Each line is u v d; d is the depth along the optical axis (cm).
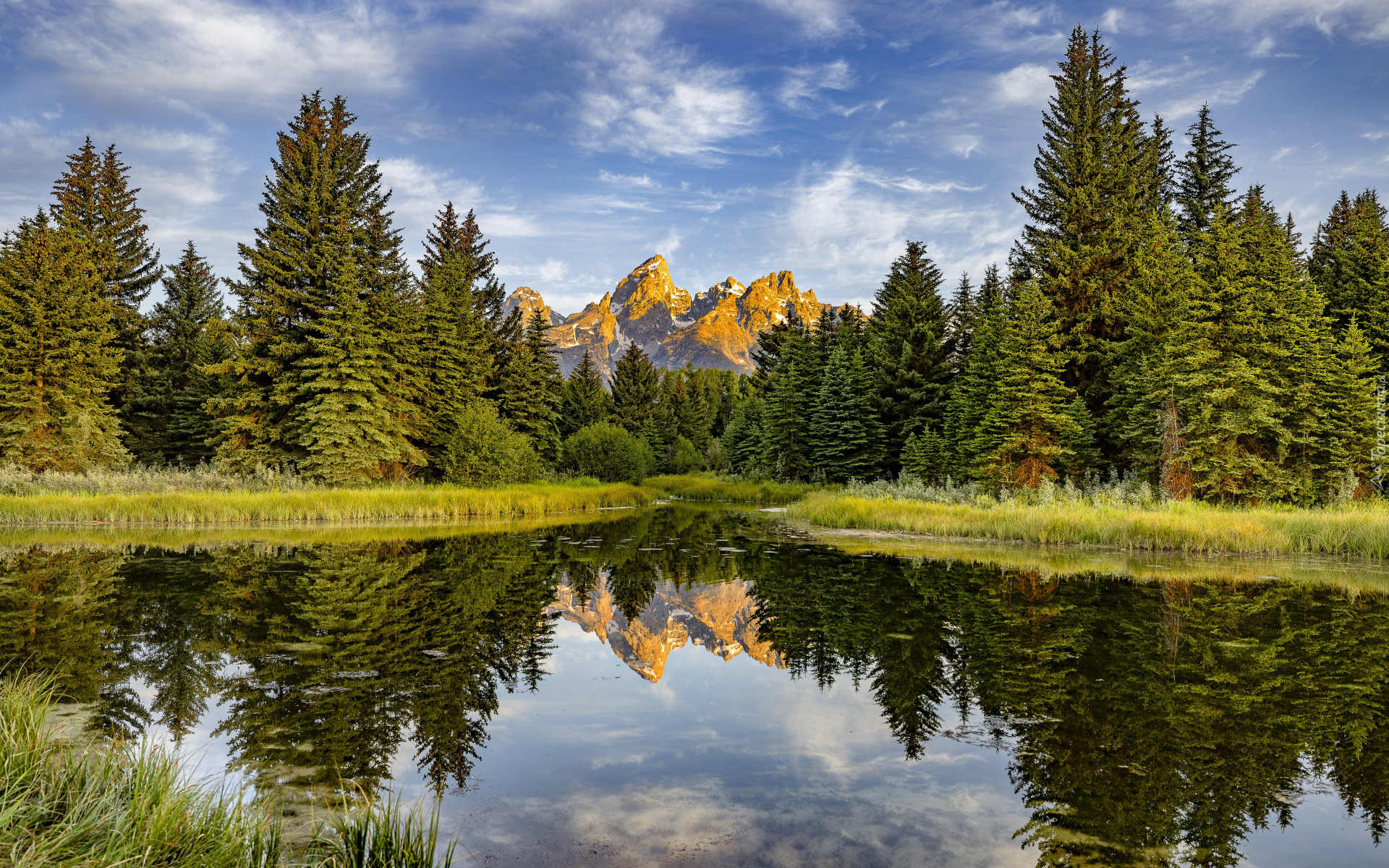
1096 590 1338
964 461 3259
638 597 1361
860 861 436
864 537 2289
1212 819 498
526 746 641
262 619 1091
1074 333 3303
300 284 3616
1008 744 635
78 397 3381
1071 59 3825
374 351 3497
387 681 810
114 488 2969
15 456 3209
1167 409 2647
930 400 4103
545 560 1822
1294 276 2822
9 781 421
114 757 488
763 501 4606
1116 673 834
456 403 4194
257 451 3422
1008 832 479
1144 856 448
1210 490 2617
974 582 1435
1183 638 986
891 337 4312
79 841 367
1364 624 1064
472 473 3803
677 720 717
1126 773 576
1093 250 3288
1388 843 462
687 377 13075
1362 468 2623
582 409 7225
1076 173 3575
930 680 826
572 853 445
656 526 2880
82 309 3484
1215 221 2714
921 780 570
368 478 3500
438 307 4278
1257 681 801
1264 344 2588
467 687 797
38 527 2389
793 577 1520
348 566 1603
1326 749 616
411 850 402
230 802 477
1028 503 2575
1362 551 1761
